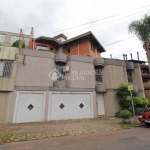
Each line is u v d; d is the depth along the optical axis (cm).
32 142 544
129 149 433
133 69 1593
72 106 1164
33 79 1102
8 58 1082
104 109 1309
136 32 1327
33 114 1035
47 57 1191
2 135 639
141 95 1509
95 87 1316
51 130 739
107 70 1390
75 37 1688
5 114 973
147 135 602
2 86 1005
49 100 1101
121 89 1239
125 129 746
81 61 1320
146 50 1314
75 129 760
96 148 452
